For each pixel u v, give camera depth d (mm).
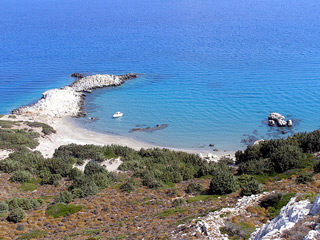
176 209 35594
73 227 34375
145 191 45031
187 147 76938
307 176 35781
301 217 19609
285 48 161750
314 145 53375
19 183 50625
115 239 28281
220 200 36312
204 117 91938
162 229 28906
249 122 87188
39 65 157625
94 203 41188
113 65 150875
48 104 99938
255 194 34531
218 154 72438
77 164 61500
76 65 154625
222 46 175750
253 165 48062
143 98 108438
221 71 132500
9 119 87375
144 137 82375
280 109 93625
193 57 156625
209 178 51250
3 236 32188
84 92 115125
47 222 36219
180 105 101250
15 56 178000
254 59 146375
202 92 110875
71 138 81125
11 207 39844
